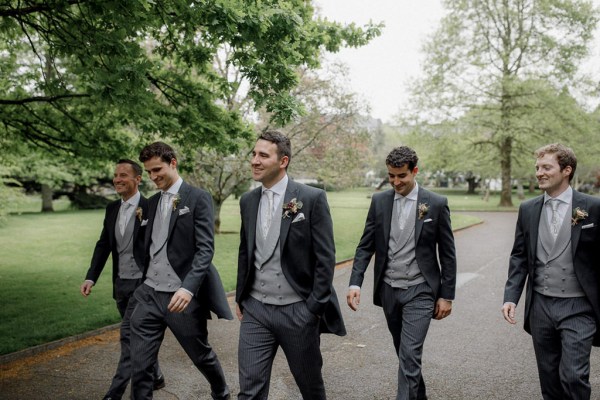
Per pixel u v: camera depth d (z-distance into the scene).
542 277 3.18
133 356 3.29
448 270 3.48
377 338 5.59
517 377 4.38
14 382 4.32
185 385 4.23
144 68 4.75
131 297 3.64
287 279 2.95
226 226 19.30
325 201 3.01
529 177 46.22
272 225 3.00
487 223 21.72
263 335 3.01
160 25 5.57
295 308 2.95
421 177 32.25
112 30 5.07
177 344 5.38
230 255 11.82
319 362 3.04
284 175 3.10
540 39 28.39
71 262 11.02
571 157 3.10
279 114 5.36
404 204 3.59
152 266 3.41
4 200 16.33
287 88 5.46
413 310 3.42
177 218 3.35
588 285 3.03
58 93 6.55
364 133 16.06
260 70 5.29
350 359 4.89
